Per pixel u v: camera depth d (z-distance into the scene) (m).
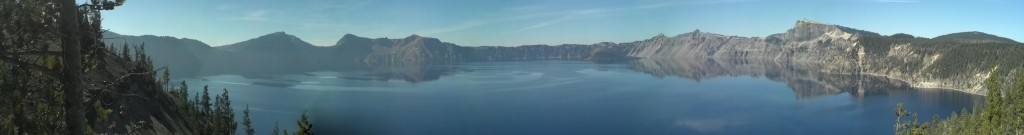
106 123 25.56
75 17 18.81
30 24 18.48
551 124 190.50
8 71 20.08
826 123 188.25
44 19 18.58
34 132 19.88
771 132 173.50
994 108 93.88
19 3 18.34
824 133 171.50
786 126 183.25
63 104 20.25
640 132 174.75
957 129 129.50
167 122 101.31
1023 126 89.69
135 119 78.31
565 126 186.50
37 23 18.59
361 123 192.38
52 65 19.69
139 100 93.94
